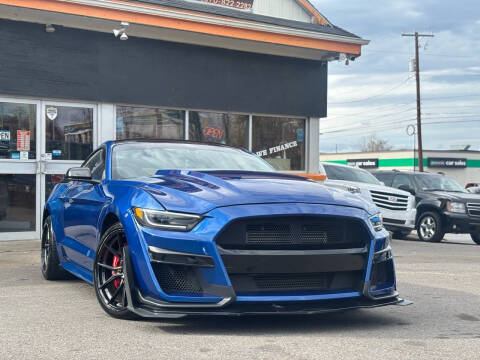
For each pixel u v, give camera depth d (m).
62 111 10.08
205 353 3.22
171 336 3.62
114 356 3.18
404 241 12.97
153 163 5.10
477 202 13.33
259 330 3.83
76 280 6.05
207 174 4.42
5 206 9.57
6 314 4.29
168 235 3.65
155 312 3.60
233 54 11.79
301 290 3.76
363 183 13.50
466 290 5.71
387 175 15.01
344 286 3.87
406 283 6.14
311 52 12.16
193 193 3.89
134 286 3.78
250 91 12.01
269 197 3.84
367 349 3.37
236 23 10.57
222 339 3.55
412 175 14.59
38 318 4.15
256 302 3.64
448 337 3.72
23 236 9.70
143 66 10.74
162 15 9.82
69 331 3.75
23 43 9.61
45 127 9.91
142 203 3.88
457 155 57.50
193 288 3.64
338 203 3.95
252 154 5.84
